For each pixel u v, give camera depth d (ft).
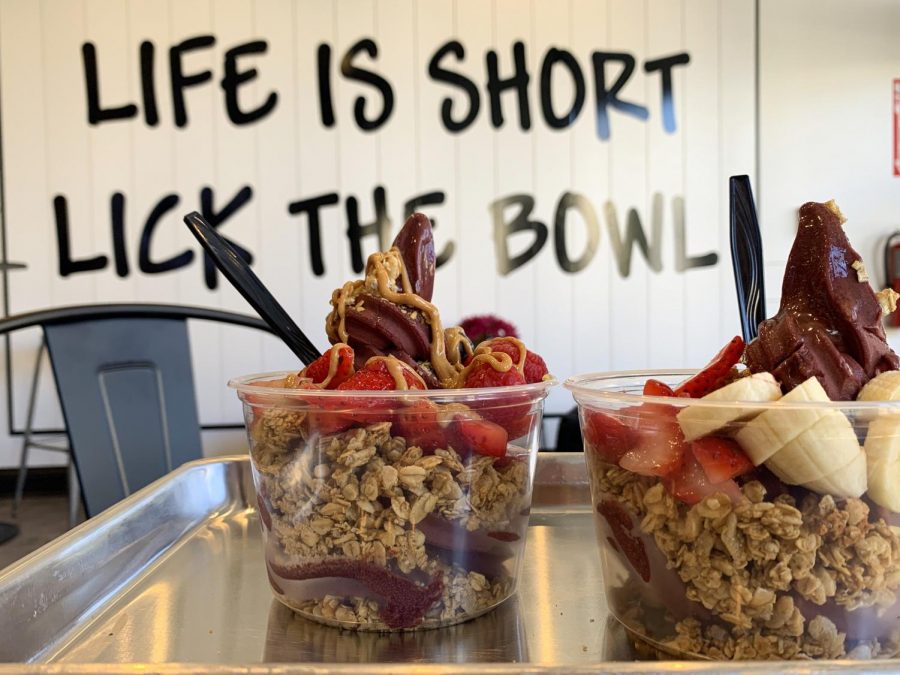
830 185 3.50
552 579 0.91
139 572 0.94
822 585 0.61
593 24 3.40
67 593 0.82
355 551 0.74
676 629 0.68
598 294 3.52
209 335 3.42
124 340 1.83
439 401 0.73
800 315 0.72
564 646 0.73
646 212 3.49
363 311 0.91
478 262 3.48
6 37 3.27
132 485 1.76
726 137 3.48
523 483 0.84
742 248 0.96
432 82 3.39
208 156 3.37
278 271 3.43
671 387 0.91
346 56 3.36
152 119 3.34
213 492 1.19
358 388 0.78
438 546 0.75
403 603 0.74
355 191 3.42
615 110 3.45
